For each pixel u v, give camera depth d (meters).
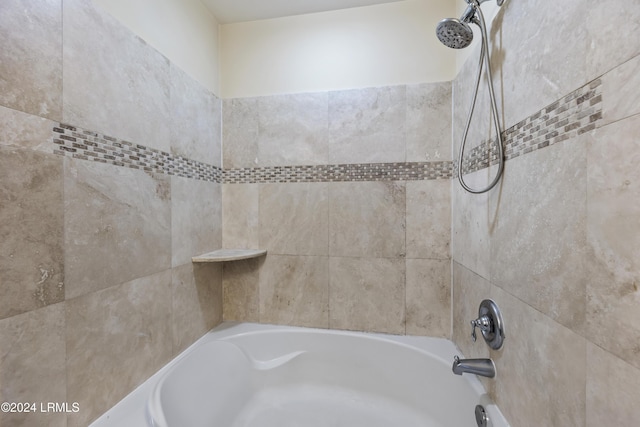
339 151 1.49
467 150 1.16
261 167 1.58
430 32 1.41
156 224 1.10
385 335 1.46
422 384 1.29
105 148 0.88
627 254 0.45
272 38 1.56
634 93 0.44
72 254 0.78
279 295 1.58
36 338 0.69
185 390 1.11
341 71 1.49
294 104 1.54
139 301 1.02
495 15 0.89
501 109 0.85
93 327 0.84
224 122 1.61
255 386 1.44
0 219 0.62
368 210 1.47
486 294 0.97
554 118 0.62
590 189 0.52
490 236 0.94
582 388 0.54
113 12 0.91
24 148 0.66
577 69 0.55
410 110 1.42
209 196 1.49
